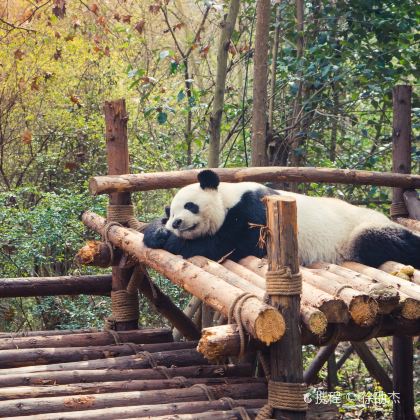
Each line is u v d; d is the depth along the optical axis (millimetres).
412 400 6520
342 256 5152
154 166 9695
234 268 4805
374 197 9375
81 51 10203
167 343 5629
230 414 4098
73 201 8312
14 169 10508
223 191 5246
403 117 6965
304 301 3809
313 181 6320
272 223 3658
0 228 8234
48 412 4277
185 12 12492
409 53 8883
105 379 4895
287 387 3674
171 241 5195
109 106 5992
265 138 7898
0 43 9977
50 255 9102
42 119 10250
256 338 3588
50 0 9445
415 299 3896
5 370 4938
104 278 6289
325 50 8484
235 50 8984
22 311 8922
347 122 10188
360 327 3916
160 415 4207
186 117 9953
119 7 11484
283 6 8969
